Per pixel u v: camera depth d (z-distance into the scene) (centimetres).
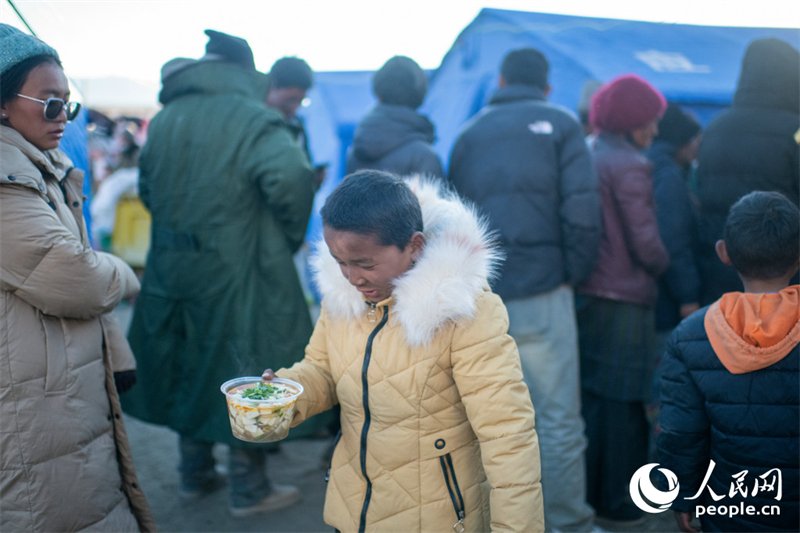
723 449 145
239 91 236
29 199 137
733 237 147
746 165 248
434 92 463
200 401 228
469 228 129
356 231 115
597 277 239
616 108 247
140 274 638
